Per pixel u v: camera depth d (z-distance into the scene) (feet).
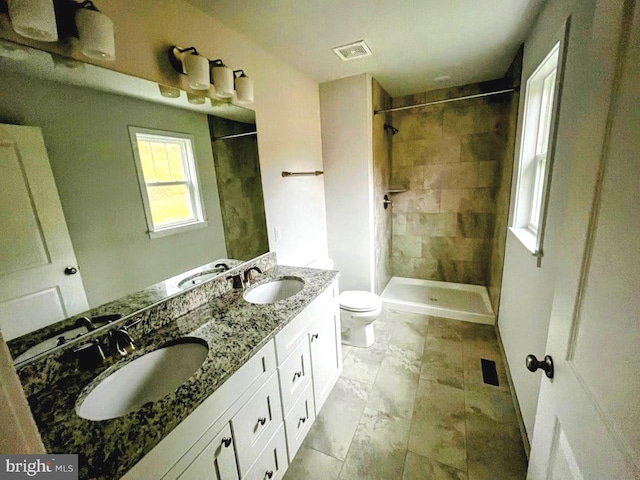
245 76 5.16
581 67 3.38
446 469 4.61
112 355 3.49
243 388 3.48
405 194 11.45
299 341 4.79
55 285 3.18
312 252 8.86
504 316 7.59
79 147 3.34
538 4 4.97
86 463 2.18
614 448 1.63
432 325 9.04
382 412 5.77
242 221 5.98
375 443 5.12
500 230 8.70
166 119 4.34
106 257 3.66
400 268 12.26
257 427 3.79
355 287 9.87
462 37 6.14
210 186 5.19
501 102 9.32
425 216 11.34
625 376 1.58
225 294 5.36
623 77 1.73
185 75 4.49
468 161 10.22
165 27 4.19
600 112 1.99
